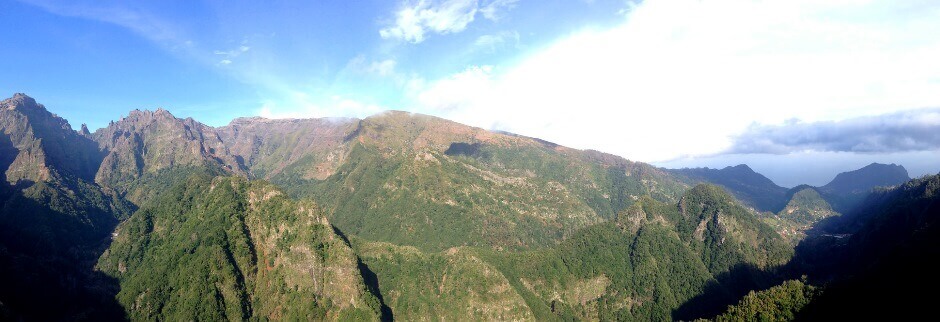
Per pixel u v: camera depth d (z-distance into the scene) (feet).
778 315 573.33
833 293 563.07
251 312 634.02
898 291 519.60
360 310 626.23
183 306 620.90
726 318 613.52
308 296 636.07
